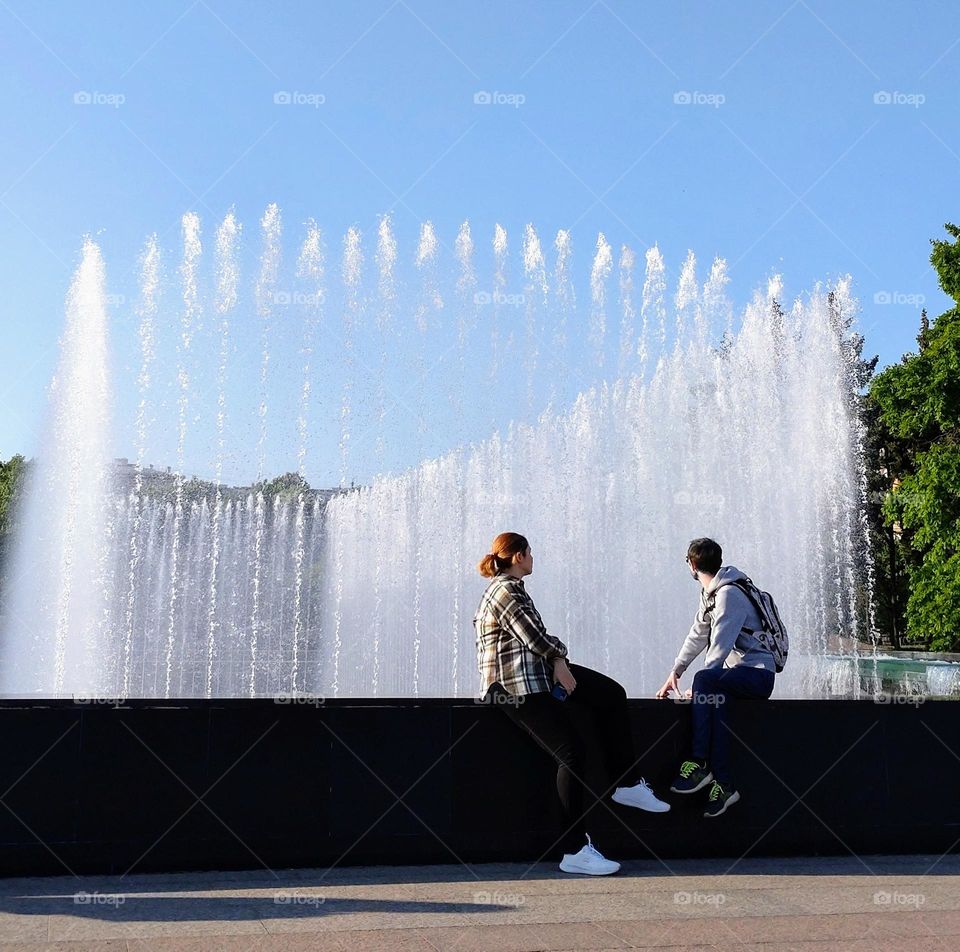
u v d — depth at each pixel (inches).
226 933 190.5
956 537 1043.3
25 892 219.0
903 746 281.3
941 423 1050.1
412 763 253.8
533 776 259.4
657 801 261.0
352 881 233.8
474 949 184.1
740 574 277.3
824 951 186.7
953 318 1083.9
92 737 237.9
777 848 270.5
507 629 250.2
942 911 216.4
